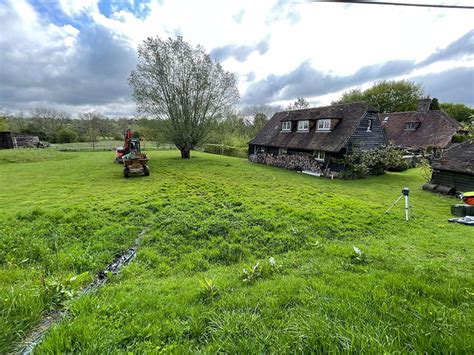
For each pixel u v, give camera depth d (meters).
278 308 2.77
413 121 28.23
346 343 1.99
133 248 5.79
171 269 4.87
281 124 26.05
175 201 9.41
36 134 47.47
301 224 7.16
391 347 1.96
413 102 40.75
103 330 2.29
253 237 6.39
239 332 2.33
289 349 2.05
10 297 2.64
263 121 43.22
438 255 4.96
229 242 6.14
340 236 6.59
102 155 30.45
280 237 6.31
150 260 5.16
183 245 5.91
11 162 22.45
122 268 4.68
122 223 7.09
